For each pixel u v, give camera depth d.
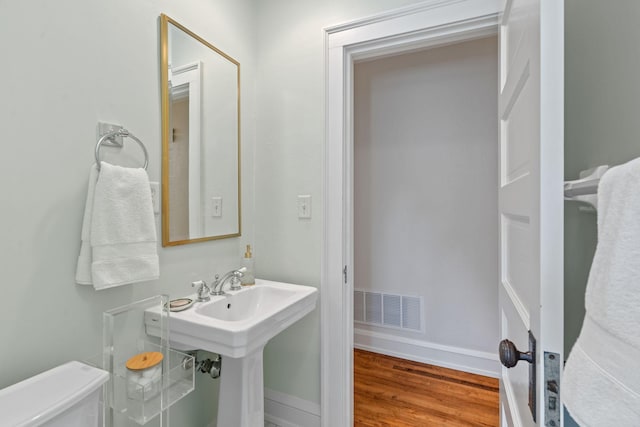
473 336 2.23
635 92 0.60
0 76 0.77
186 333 1.10
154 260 1.04
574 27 0.72
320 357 1.58
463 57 2.23
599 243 0.38
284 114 1.67
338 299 1.55
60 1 0.89
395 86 2.45
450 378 2.14
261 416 1.31
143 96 1.14
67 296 0.91
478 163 2.21
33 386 0.75
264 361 1.74
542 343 0.48
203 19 1.40
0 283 0.78
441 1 1.32
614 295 0.34
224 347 1.03
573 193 0.56
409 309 2.43
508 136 0.89
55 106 0.88
